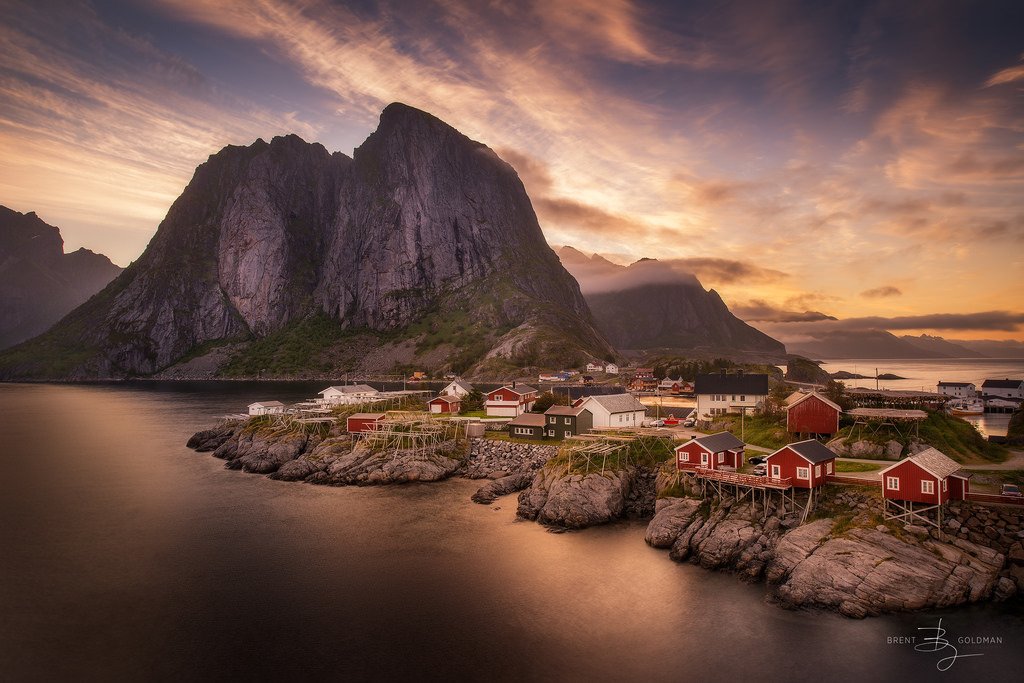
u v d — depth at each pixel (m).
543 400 116.19
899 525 48.44
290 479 92.50
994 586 44.94
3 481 92.81
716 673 37.91
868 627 42.56
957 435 68.75
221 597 49.91
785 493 55.62
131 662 40.19
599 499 67.56
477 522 68.44
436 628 44.25
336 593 50.34
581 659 39.81
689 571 53.31
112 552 60.59
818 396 72.75
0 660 40.44
